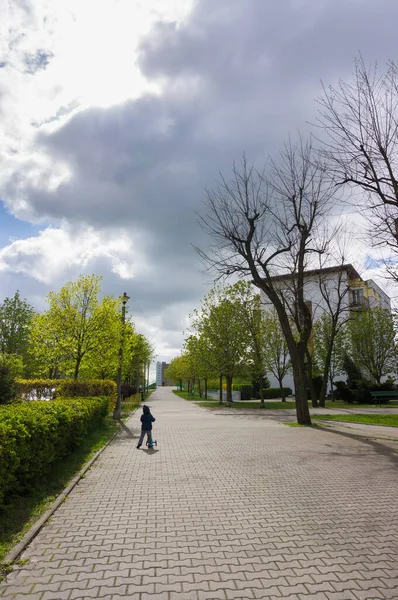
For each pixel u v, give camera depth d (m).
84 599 3.26
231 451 10.50
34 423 6.22
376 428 15.73
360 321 37.28
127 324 28.05
